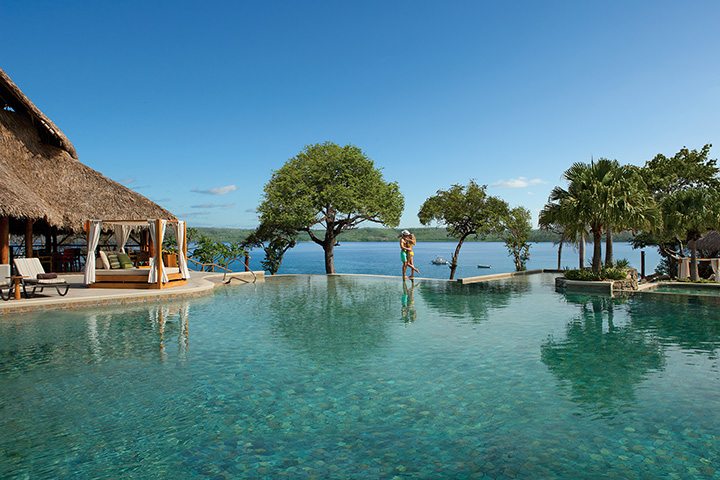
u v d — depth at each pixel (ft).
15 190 49.70
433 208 91.09
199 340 30.30
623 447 14.99
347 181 94.58
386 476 13.28
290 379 22.12
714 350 27.37
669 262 86.17
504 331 33.04
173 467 13.87
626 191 56.29
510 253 91.45
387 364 24.61
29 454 14.70
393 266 220.02
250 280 72.28
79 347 28.37
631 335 31.58
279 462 14.12
